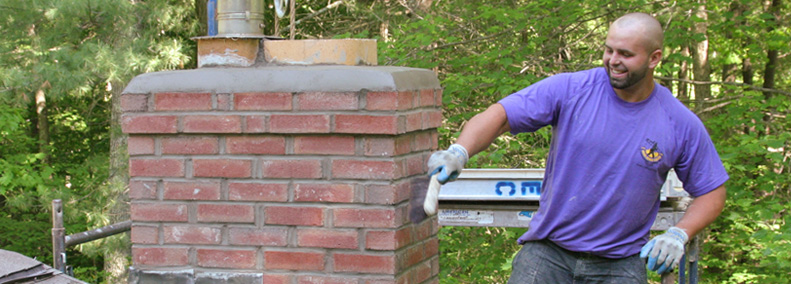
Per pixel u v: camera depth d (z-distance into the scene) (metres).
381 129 2.29
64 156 14.48
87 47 8.67
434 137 2.67
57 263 3.32
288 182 2.41
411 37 7.14
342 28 10.34
